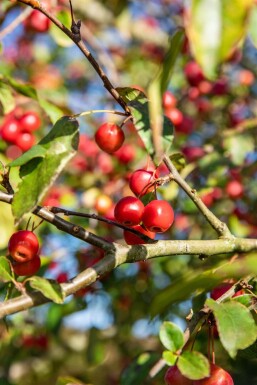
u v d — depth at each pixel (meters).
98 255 3.48
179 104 4.28
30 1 1.93
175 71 4.59
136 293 4.01
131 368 2.92
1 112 3.71
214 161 3.66
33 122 3.27
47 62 5.57
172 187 3.41
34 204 1.72
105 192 3.75
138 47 5.16
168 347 1.72
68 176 4.12
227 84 4.43
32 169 1.79
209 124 4.64
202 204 2.09
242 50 4.26
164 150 1.83
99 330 4.01
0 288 2.86
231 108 4.59
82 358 5.21
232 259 1.98
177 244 2.03
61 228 1.91
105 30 4.99
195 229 3.77
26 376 5.17
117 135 2.10
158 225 1.97
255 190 4.11
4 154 3.32
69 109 3.35
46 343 4.45
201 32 1.31
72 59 5.64
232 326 1.68
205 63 1.31
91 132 4.49
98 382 5.13
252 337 1.66
